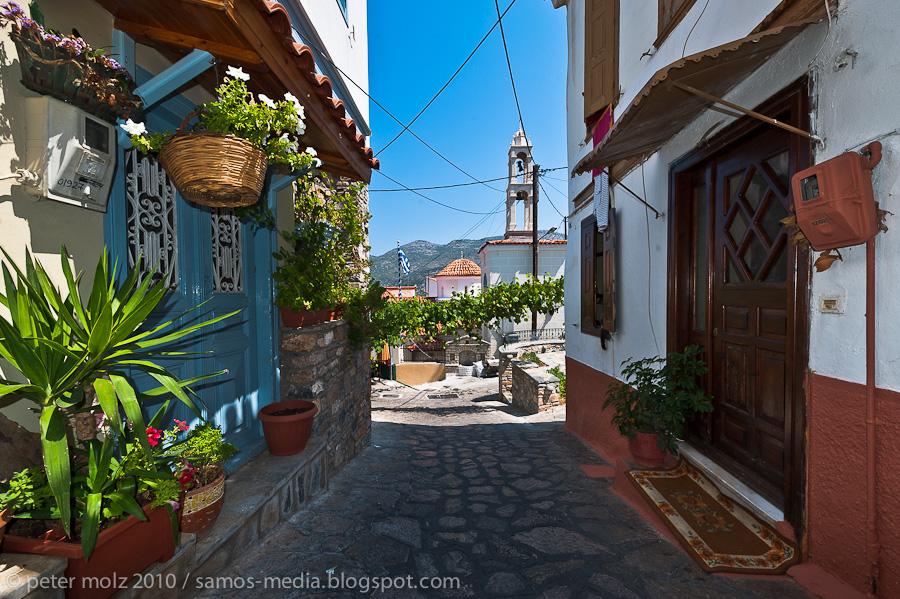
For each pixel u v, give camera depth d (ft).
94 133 6.24
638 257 14.69
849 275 6.63
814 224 6.61
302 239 14.01
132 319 5.61
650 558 8.07
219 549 7.59
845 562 6.72
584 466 14.66
